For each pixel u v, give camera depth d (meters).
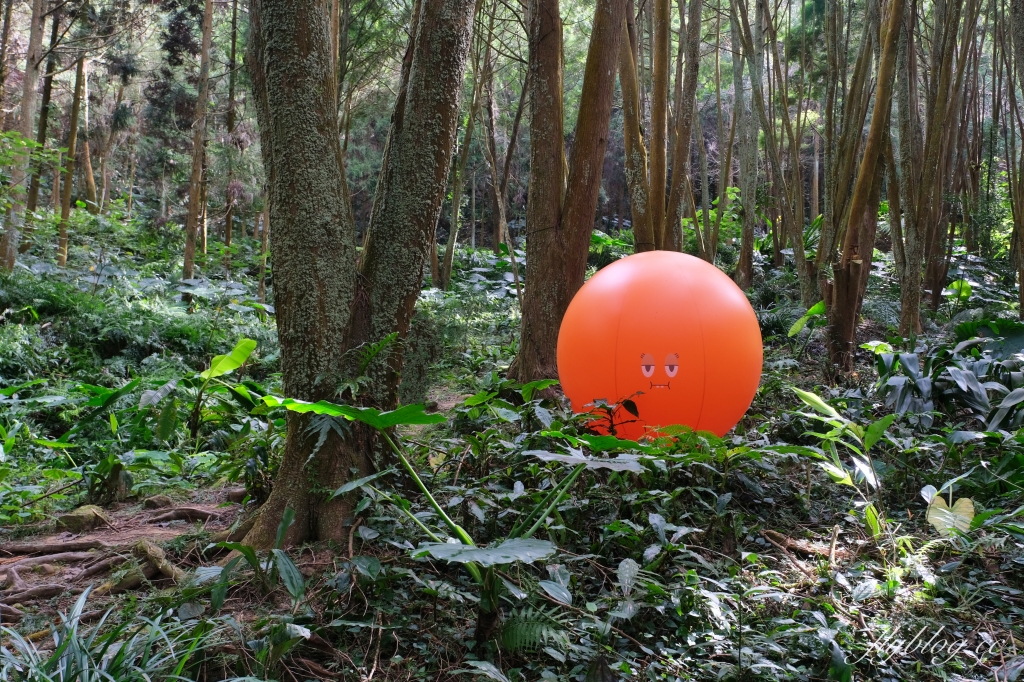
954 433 4.25
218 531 3.60
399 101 3.84
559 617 2.64
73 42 13.52
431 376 7.25
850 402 5.55
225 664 2.33
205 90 12.29
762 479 4.27
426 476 4.02
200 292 11.66
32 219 13.42
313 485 3.35
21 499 4.25
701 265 4.57
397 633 2.65
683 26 9.91
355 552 3.20
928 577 3.03
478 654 2.55
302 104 3.37
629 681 2.37
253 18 3.53
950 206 10.77
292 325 3.45
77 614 2.24
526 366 6.32
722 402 4.31
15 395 6.71
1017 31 4.87
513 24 12.90
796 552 3.49
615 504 3.65
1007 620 2.86
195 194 12.45
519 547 2.39
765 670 2.41
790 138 9.39
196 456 5.08
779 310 9.35
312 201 3.41
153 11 15.52
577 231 6.25
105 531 3.76
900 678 2.48
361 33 12.38
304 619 2.66
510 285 14.79
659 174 7.58
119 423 5.41
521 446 4.02
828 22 8.57
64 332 9.08
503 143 17.84
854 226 7.15
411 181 3.71
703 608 2.67
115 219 12.97
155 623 2.23
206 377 4.62
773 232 12.99
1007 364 5.61
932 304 10.14
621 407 4.26
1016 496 3.87
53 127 19.75
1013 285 12.07
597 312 4.44
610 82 6.20
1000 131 16.39
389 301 3.69
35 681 1.99
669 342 4.21
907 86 7.18
